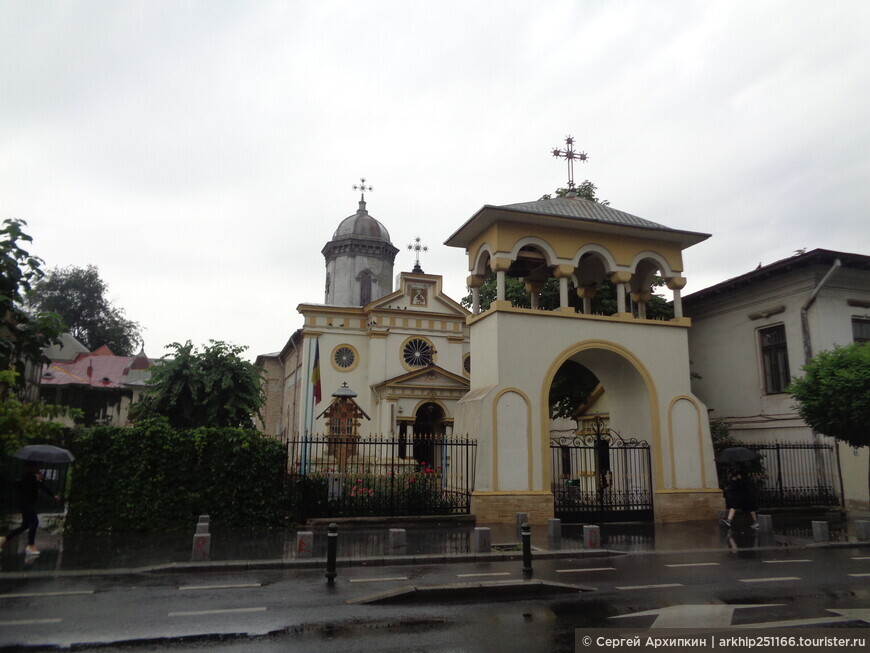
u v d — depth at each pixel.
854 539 14.02
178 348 22.08
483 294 26.78
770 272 20.98
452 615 7.72
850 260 19.62
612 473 20.12
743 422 22.23
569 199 20.50
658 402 18.45
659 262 19.56
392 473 16.58
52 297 57.41
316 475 16.09
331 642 6.58
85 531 14.09
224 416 21.75
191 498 14.67
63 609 7.84
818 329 19.78
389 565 11.05
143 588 9.08
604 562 11.49
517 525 15.40
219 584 9.41
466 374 36.69
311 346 34.12
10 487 16.97
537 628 7.14
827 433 16.33
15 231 13.35
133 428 14.86
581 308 23.62
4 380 12.83
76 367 44.38
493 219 18.06
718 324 23.89
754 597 8.66
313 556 11.27
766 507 18.83
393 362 34.69
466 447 17.20
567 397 24.08
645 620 7.46
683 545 13.30
